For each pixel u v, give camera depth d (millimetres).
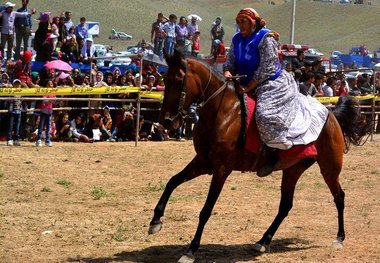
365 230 11078
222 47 25469
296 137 9227
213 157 8844
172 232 10414
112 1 73812
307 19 93688
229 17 94750
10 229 10297
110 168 16109
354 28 89375
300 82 18422
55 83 19375
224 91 8922
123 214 11562
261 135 8984
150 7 76438
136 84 20719
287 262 9094
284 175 9828
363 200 13742
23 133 19531
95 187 13789
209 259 9125
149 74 21734
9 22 22422
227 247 9742
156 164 16938
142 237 10078
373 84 24078
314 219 11773
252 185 14758
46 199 12570
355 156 20281
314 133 9477
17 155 16891
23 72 19016
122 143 20141
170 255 9203
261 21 9047
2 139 19281
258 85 9109
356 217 12094
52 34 21594
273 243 10125
